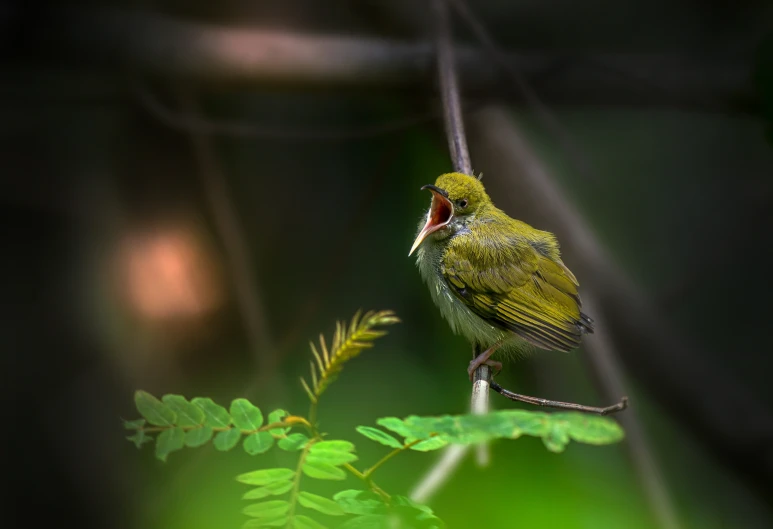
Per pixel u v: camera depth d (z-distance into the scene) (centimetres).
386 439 414
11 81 1151
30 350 1141
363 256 1193
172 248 1148
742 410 1152
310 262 1218
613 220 1379
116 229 1191
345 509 400
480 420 361
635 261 1353
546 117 1105
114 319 1152
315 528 381
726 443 1140
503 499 475
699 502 1127
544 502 476
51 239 1209
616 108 1213
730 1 1395
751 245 1378
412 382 1010
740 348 1341
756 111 1148
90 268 1178
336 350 432
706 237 1376
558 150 1367
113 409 1105
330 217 1247
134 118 1193
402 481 750
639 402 1209
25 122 1221
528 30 1381
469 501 488
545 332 849
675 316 1357
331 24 1270
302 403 998
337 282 1177
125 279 1155
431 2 1034
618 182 1389
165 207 1169
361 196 1254
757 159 1406
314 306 1124
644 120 1417
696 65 1188
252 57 1077
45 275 1193
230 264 1146
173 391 1101
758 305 1348
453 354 1028
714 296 1363
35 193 1205
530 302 856
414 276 1155
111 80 1161
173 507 785
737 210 1389
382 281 1172
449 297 901
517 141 1244
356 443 850
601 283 1164
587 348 1063
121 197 1193
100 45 1073
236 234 1148
